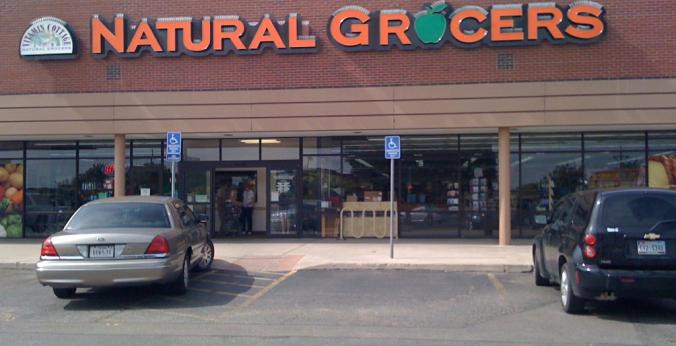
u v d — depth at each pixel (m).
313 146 19.36
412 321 8.94
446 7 16.81
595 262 8.66
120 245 9.83
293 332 8.31
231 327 8.62
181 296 10.85
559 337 7.98
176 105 17.67
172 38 17.56
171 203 11.59
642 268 8.59
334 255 15.29
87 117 17.92
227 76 17.56
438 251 15.89
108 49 17.73
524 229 18.55
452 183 18.88
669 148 18.09
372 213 19.12
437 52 16.89
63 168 20.19
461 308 9.78
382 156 19.11
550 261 10.52
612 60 16.36
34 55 17.98
